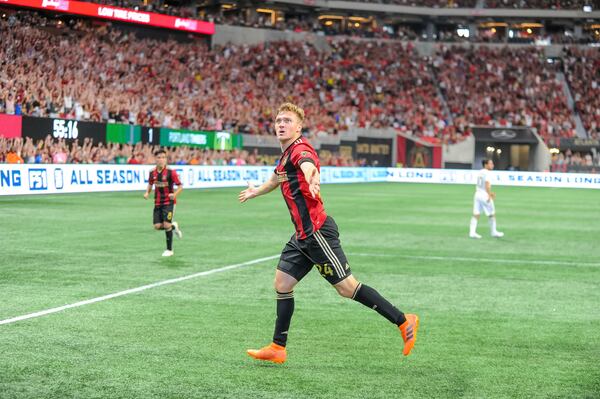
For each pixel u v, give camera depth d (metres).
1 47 37.75
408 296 9.41
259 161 44.41
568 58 61.94
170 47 49.16
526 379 5.73
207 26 52.59
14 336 6.85
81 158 33.69
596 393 5.38
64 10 43.88
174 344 6.66
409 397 5.23
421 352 6.55
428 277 11.01
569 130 56.53
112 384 5.41
